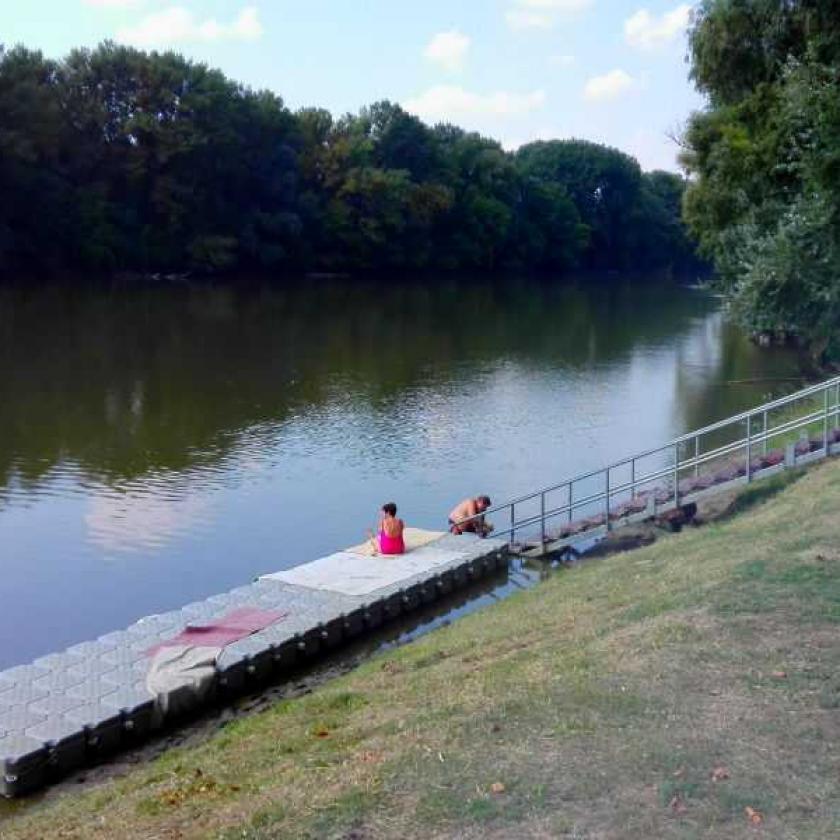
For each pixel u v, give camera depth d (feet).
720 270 130.11
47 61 294.25
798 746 26.81
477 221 408.46
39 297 241.96
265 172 330.13
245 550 77.46
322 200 357.61
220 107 310.86
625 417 130.62
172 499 90.63
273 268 348.18
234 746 37.17
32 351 167.73
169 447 109.29
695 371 171.01
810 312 105.50
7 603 66.39
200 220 315.37
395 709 35.50
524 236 437.99
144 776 36.83
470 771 26.58
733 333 232.53
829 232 98.58
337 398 139.44
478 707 31.76
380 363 172.76
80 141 294.05
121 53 300.81
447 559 67.87
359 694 40.19
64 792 40.50
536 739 28.19
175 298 259.80
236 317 228.63
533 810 24.36
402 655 48.29
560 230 452.35
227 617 56.24
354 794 25.99
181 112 307.37
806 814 23.70
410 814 24.71
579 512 88.17
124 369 155.33
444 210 389.60
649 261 521.65
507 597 60.59
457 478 100.07
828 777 25.26
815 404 117.29
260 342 191.52
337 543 79.46
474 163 413.59
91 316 215.10
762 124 118.93
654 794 24.72
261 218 327.26
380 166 376.68
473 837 23.43
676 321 261.44
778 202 114.93
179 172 306.96
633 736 27.78
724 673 31.53
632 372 169.99
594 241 492.54
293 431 118.73
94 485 94.38
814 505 53.21
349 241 358.02
